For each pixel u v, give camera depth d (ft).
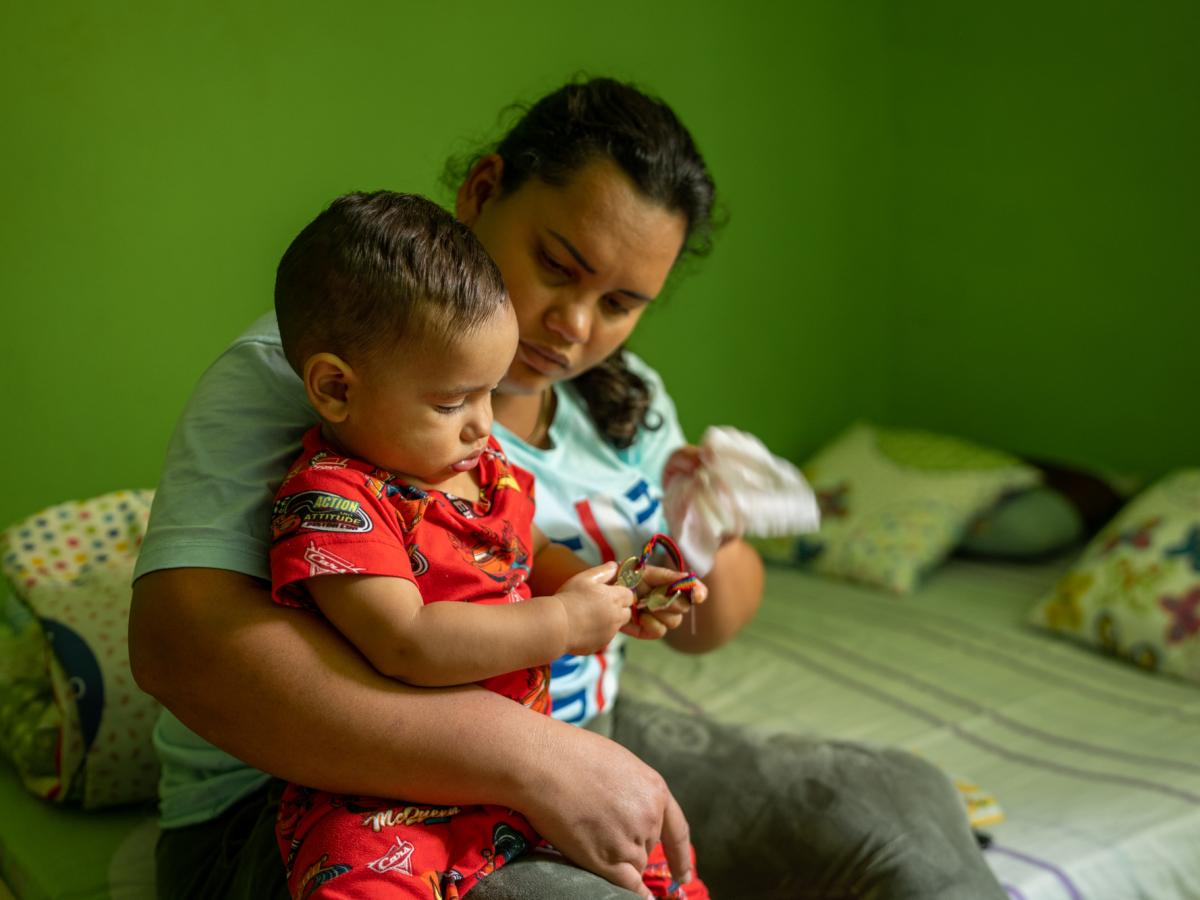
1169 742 6.16
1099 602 7.60
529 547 3.51
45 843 4.99
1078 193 9.48
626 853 3.18
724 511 4.12
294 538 2.94
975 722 6.54
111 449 7.81
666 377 9.96
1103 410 9.61
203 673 2.97
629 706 4.79
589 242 3.58
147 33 7.45
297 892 2.95
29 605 5.67
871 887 3.85
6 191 7.24
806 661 7.46
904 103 10.62
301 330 3.02
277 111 7.88
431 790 3.01
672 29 9.36
